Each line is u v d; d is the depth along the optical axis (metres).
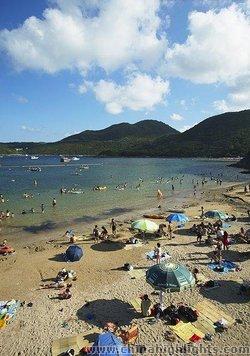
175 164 187.88
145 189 74.25
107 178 103.56
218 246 26.14
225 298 20.06
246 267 24.92
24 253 29.59
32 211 49.66
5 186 82.62
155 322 17.53
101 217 45.19
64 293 20.66
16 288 22.23
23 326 17.62
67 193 68.75
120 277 23.64
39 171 140.00
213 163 194.50
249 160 150.88
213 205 51.91
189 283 17.52
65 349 15.52
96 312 18.83
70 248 27.64
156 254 26.48
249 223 38.09
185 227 37.06
